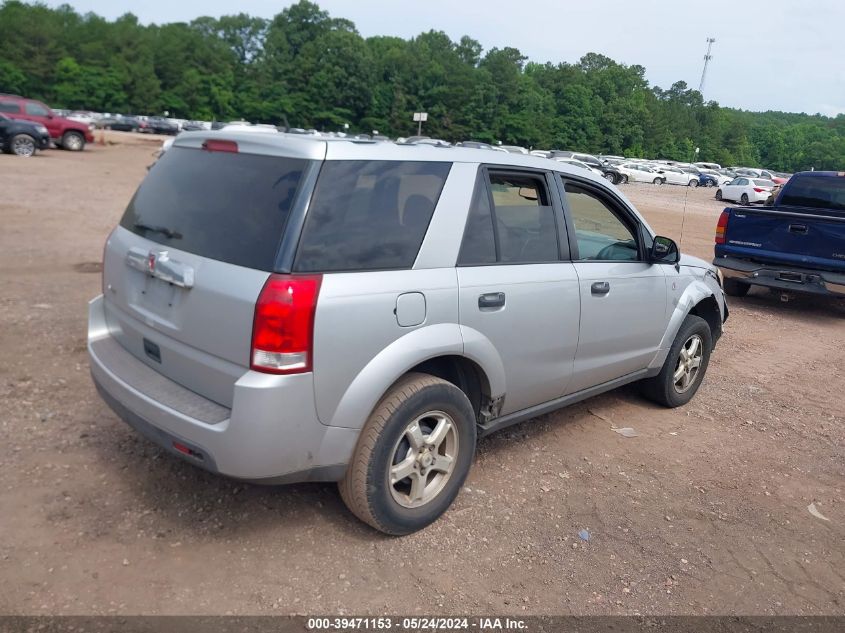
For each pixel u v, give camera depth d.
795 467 4.80
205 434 2.94
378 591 3.10
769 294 11.42
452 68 108.25
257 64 121.69
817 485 4.57
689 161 136.38
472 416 3.65
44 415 4.47
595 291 4.37
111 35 117.94
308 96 113.00
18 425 4.30
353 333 3.04
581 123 117.88
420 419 3.43
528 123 110.25
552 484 4.21
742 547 3.75
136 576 3.05
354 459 3.23
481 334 3.61
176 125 73.38
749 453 4.96
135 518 3.46
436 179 3.52
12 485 3.64
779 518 4.09
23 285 7.71
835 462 4.95
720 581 3.43
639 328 4.87
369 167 3.24
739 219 9.84
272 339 2.85
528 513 3.85
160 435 3.15
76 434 4.25
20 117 28.69
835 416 5.90
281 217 2.98
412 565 3.30
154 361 3.43
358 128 112.38
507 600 3.12
